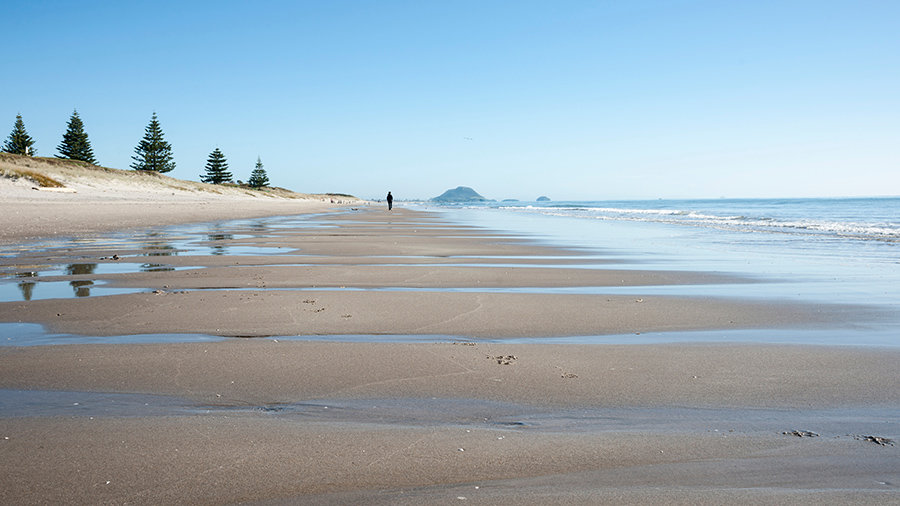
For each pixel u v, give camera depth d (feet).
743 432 12.62
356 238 68.33
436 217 149.38
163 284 32.68
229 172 418.72
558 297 29.25
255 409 13.88
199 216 121.80
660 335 21.99
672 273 39.40
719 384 15.92
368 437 12.10
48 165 207.92
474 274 37.81
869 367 17.47
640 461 11.10
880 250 56.39
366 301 27.55
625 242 66.59
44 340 20.33
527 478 10.35
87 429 12.41
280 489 9.82
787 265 44.60
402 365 17.47
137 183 238.68
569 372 16.90
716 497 9.60
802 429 12.85
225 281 33.94
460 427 12.80
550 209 248.73
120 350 18.89
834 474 10.55
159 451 11.26
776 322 24.23
